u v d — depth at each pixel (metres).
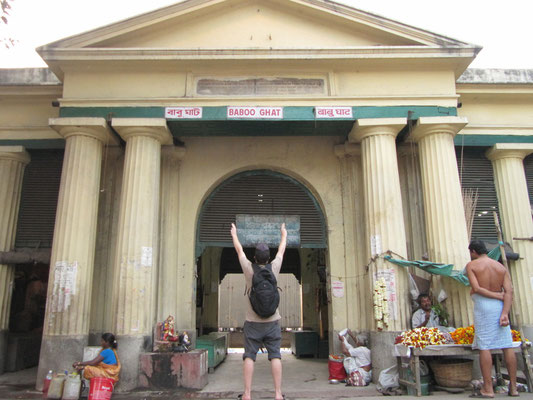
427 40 8.45
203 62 8.40
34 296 10.80
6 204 9.37
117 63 8.38
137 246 7.76
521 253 9.22
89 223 8.02
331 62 8.45
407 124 8.57
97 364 6.64
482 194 9.77
